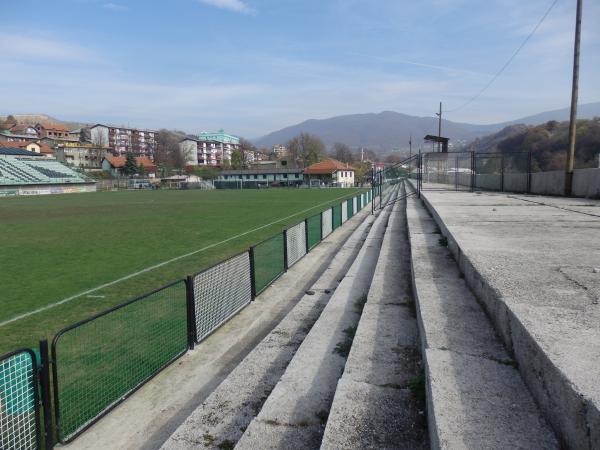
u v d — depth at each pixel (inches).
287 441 106.9
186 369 189.2
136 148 5925.2
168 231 681.0
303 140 4869.6
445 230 289.3
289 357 181.8
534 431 78.1
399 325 164.7
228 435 124.7
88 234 662.5
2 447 115.3
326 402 124.3
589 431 64.5
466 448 74.0
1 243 573.9
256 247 304.5
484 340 118.8
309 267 399.9
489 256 179.0
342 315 208.7
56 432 134.4
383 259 299.3
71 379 170.2
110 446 134.7
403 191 1300.4
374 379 121.0
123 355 191.2
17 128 5344.5
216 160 6348.4
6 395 116.2
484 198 608.4
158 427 144.6
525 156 796.6
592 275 144.0
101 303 290.4
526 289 127.6
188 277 206.7
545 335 91.5
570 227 271.4
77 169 3848.4
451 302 153.3
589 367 76.7
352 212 868.0
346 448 91.0
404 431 96.1
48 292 319.6
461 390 92.7
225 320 248.5
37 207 1336.1
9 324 250.1
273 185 3681.1
